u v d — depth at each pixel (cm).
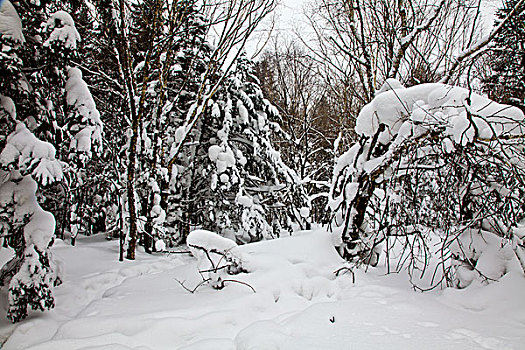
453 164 360
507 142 351
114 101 848
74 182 631
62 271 410
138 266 562
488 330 284
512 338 266
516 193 361
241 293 404
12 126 357
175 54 816
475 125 328
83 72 769
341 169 573
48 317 344
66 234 916
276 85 1619
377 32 714
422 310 341
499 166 338
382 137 477
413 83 702
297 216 956
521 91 668
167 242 836
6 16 343
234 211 847
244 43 762
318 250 528
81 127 486
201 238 448
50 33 392
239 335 303
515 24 529
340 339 286
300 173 1312
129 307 368
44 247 348
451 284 404
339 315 339
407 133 399
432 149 398
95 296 442
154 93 771
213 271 436
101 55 814
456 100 373
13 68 340
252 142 864
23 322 328
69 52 396
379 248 532
